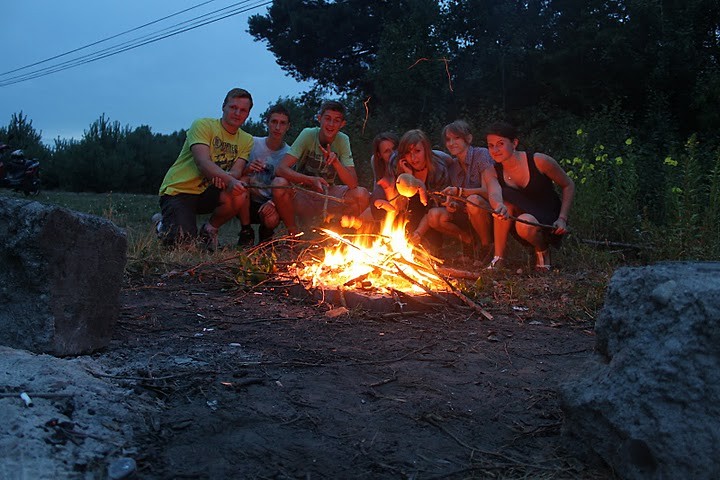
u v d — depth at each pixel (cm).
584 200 803
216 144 722
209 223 755
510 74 1644
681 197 778
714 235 707
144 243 654
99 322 351
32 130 2814
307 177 731
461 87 1662
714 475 222
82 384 284
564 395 266
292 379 335
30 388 267
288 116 799
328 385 331
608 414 247
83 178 2573
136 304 460
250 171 747
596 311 501
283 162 743
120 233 358
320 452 265
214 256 634
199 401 299
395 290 487
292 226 751
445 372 361
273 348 381
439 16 1638
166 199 730
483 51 1641
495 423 300
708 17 1551
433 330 439
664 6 1543
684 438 227
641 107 1566
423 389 334
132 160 2677
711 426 225
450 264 691
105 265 351
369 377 346
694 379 229
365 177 1291
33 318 325
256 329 418
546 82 1634
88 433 251
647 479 237
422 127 1436
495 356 391
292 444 269
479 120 1394
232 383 319
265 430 278
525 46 1672
